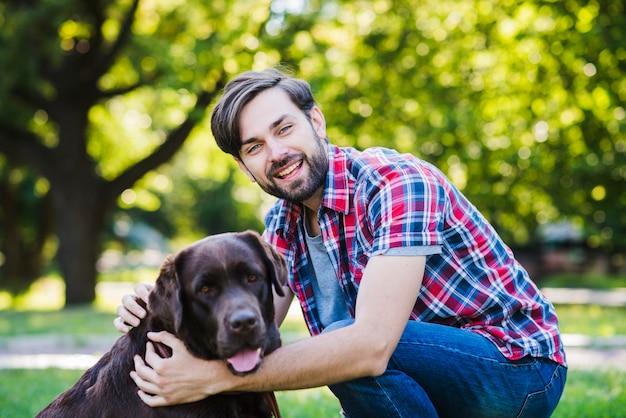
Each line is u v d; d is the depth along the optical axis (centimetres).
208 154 2456
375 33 1714
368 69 1728
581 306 1819
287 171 369
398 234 339
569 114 1711
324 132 390
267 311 340
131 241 5578
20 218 2939
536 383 365
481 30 1716
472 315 367
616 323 1322
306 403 604
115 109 2434
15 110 1991
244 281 329
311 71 1672
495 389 360
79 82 1942
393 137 1712
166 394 330
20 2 1797
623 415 538
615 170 1609
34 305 2389
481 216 379
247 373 320
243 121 371
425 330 359
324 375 328
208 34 1836
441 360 355
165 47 1725
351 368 328
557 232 3600
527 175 1716
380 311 331
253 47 1670
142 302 355
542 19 1673
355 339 327
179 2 1961
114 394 345
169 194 4847
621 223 1714
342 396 359
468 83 1728
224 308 316
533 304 373
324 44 1688
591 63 1575
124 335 364
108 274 4306
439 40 1733
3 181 2725
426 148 1714
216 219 5044
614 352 973
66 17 1756
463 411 371
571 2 1593
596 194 1688
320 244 390
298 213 396
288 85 377
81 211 2009
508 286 370
